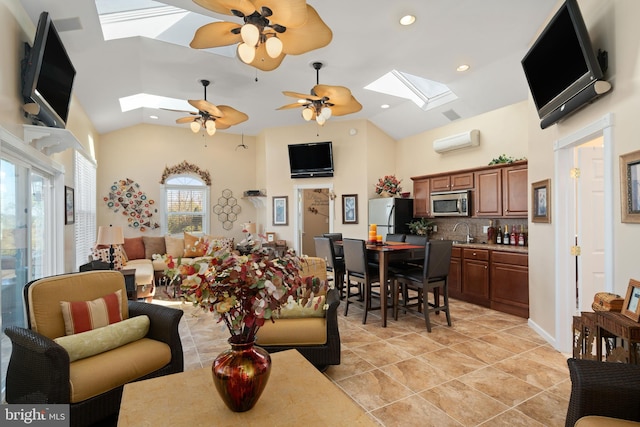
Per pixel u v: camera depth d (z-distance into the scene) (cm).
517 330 360
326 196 889
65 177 376
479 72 438
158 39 366
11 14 244
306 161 677
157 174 691
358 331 358
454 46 374
